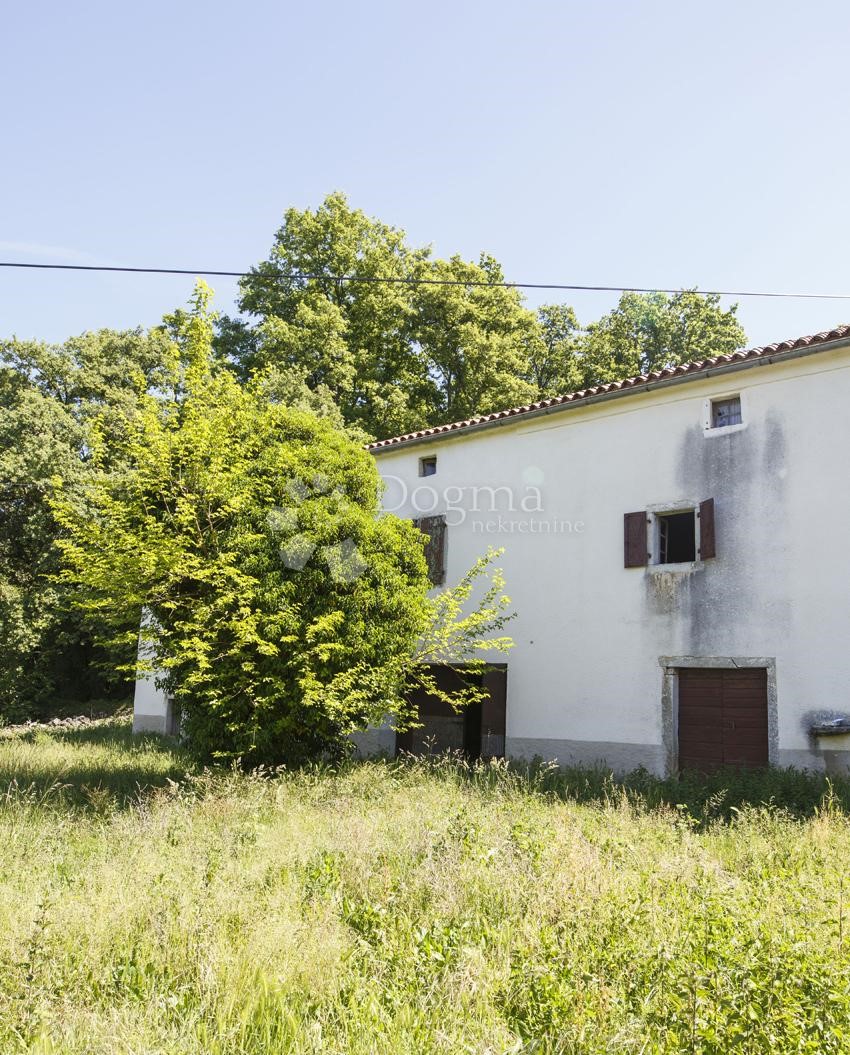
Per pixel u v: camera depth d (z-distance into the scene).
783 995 3.33
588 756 13.16
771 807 8.99
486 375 28.19
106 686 30.55
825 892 5.09
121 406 26.69
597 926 4.32
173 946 4.20
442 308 28.53
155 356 29.19
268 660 10.87
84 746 16.30
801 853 6.54
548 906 4.66
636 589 13.10
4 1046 3.28
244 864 5.78
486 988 3.63
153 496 11.69
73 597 12.09
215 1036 3.33
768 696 11.46
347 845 6.13
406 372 30.09
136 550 10.80
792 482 11.76
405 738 16.12
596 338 31.03
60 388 28.59
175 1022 3.50
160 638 11.51
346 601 11.28
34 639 25.84
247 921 4.46
